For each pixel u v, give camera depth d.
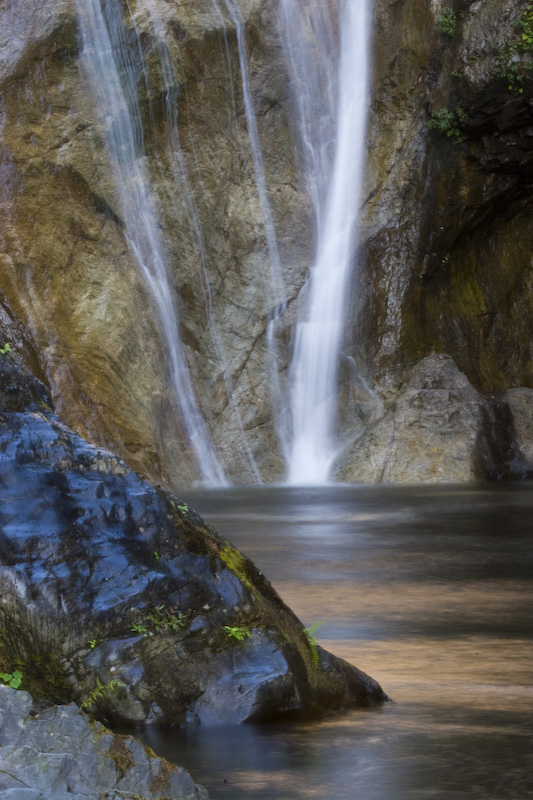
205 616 5.12
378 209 30.42
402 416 27.28
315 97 30.12
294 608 8.42
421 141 30.28
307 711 5.05
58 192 24.33
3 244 23.09
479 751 4.39
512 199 31.98
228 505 19.77
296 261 29.34
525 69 28.58
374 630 7.45
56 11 24.95
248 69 28.89
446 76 29.73
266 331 28.67
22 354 22.19
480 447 27.02
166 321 26.42
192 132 27.67
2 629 4.73
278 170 29.50
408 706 5.27
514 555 11.91
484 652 6.68
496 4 28.94
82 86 25.33
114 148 25.83
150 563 5.11
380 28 30.41
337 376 29.38
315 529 14.98
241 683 4.98
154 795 3.27
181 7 27.47
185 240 27.22
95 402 22.56
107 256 24.88
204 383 27.36
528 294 32.66
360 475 26.73
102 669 4.84
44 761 3.15
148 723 4.82
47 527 4.97
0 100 24.16
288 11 29.77
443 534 14.20
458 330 30.92
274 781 4.01
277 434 28.22
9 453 5.07
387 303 30.12
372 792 3.85
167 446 25.61
